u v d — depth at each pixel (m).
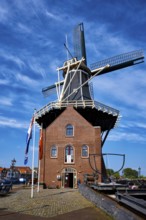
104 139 50.66
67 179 41.94
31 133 27.16
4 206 17.78
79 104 45.19
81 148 43.00
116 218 11.62
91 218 13.33
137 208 9.61
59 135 43.97
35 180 49.84
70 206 17.67
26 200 21.31
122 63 51.12
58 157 42.91
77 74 49.78
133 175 91.19
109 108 45.91
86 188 22.89
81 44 56.22
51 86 57.38
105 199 14.64
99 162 41.44
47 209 16.42
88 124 44.12
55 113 47.09
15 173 87.69
